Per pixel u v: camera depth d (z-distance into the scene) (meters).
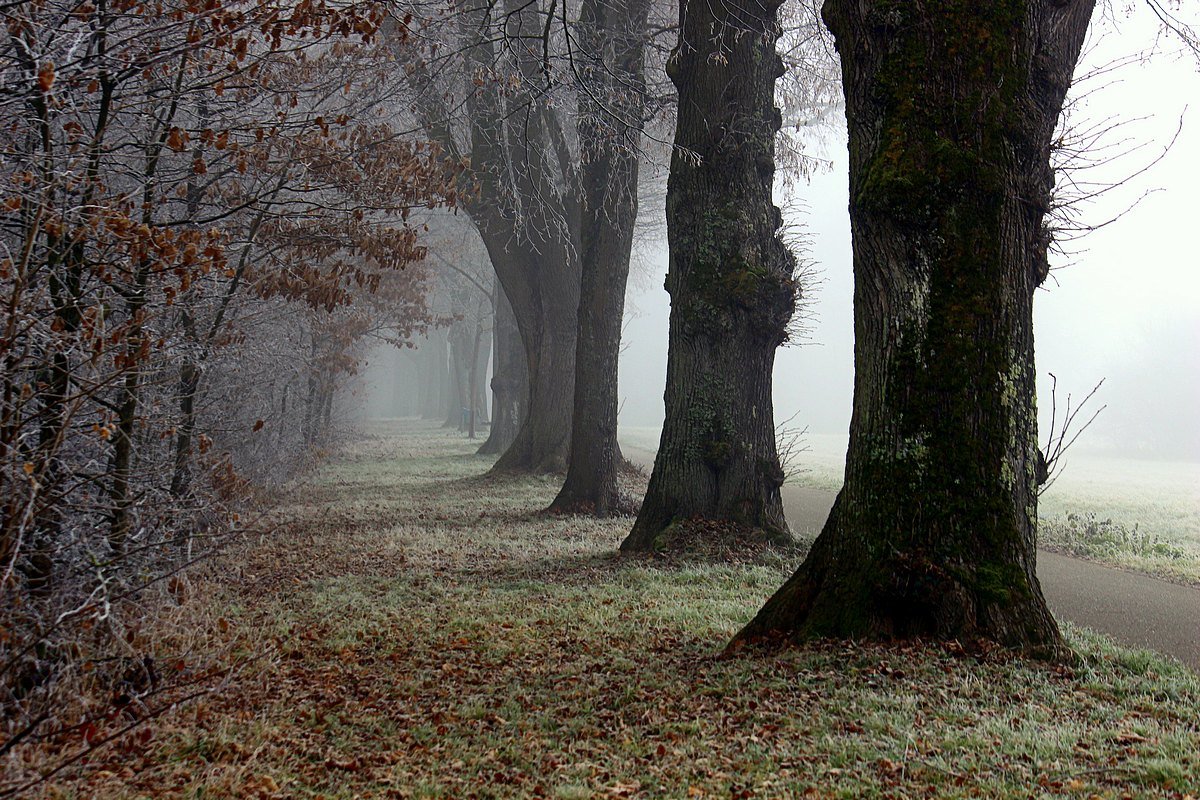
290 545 12.44
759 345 11.78
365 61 9.01
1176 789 3.75
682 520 11.52
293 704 5.90
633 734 5.11
